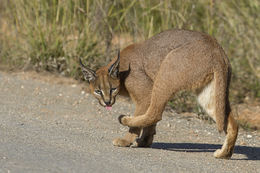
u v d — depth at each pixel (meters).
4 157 15.45
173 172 15.38
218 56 16.77
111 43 28.77
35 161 15.27
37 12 29.53
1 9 33.84
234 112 26.45
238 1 33.31
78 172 14.48
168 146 19.23
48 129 19.83
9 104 23.44
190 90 16.86
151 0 30.17
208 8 31.28
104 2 29.66
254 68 31.48
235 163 17.25
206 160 17.25
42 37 29.69
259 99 29.03
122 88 18.56
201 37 17.22
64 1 29.33
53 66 29.75
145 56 18.27
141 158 16.73
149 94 18.03
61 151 16.70
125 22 29.06
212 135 21.39
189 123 23.19
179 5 29.38
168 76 16.75
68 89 27.08
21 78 28.38
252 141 21.03
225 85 16.70
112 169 15.10
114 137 19.56
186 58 16.64
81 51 29.08
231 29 32.34
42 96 25.36
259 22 32.59
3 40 31.64
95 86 18.33
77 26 29.67
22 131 19.08
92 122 21.70
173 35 17.94
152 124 17.77
